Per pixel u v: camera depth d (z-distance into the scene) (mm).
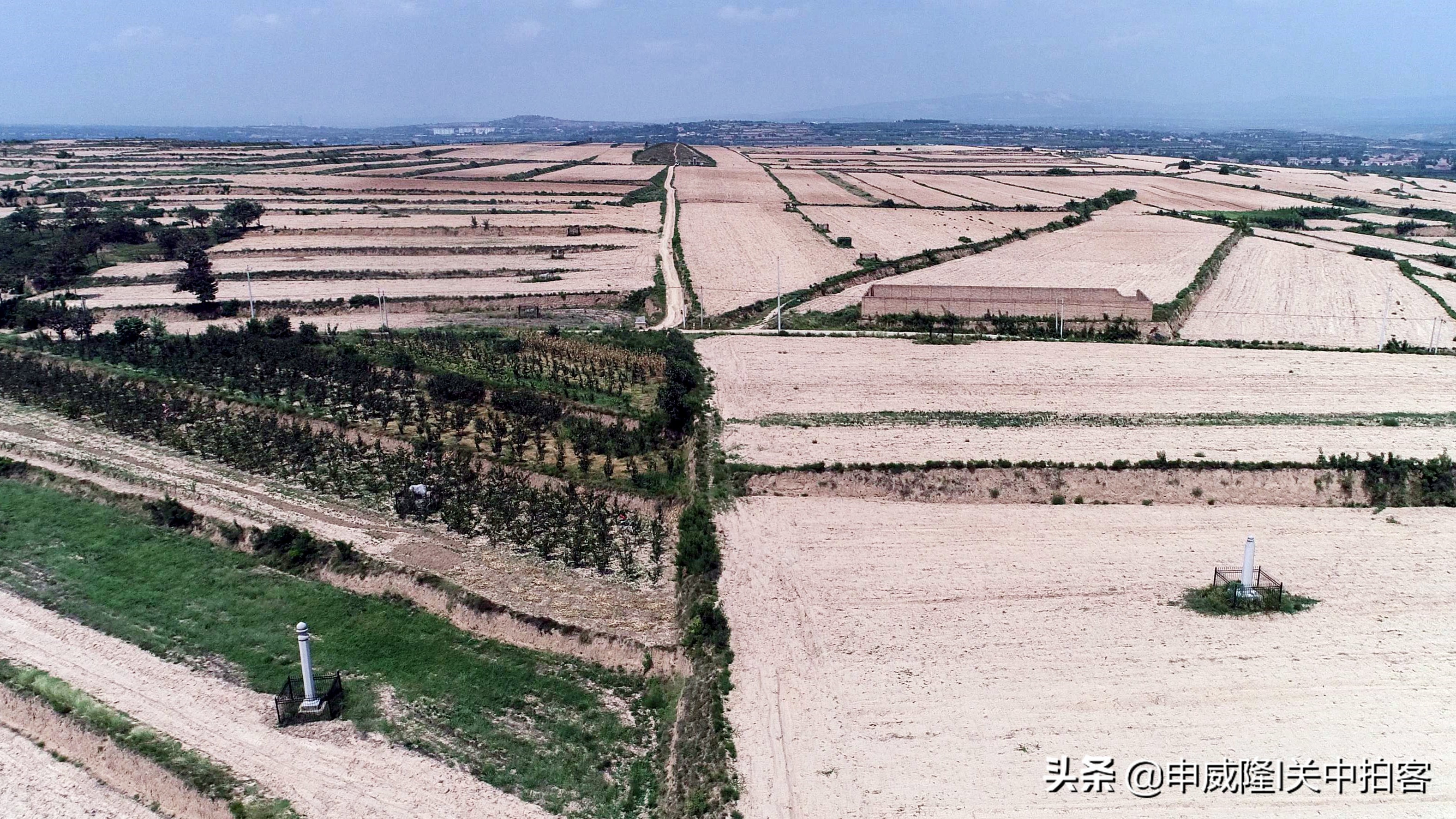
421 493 42562
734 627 32938
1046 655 31047
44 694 30203
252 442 48906
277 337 67500
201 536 40781
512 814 25578
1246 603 33875
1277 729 27047
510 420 52094
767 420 52000
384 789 26375
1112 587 35625
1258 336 72875
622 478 45000
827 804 24531
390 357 62844
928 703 28562
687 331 72625
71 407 55375
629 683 31500
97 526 42125
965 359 64062
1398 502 43500
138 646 33344
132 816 25656
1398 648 31219
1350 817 23422
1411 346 68500
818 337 70438
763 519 41625
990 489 44344
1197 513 42438
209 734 28562
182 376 59812
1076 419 51750
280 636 33906
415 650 33031
